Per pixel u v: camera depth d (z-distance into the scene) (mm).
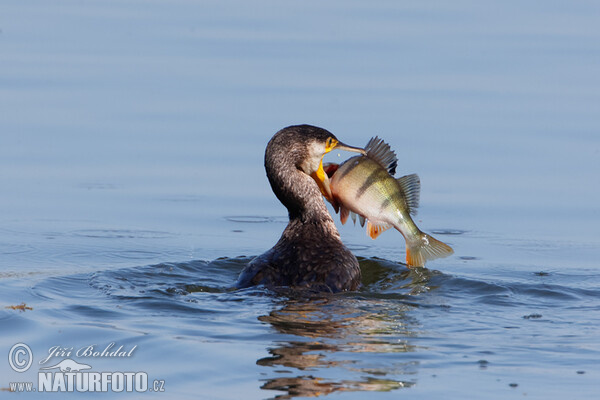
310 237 16266
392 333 13266
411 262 17109
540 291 16047
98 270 17391
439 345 12805
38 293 15109
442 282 16594
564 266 18562
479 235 20922
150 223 21297
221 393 11109
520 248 19953
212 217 21859
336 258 15758
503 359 12266
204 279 16656
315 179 17078
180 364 11938
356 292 15242
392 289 16172
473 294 15789
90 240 19906
